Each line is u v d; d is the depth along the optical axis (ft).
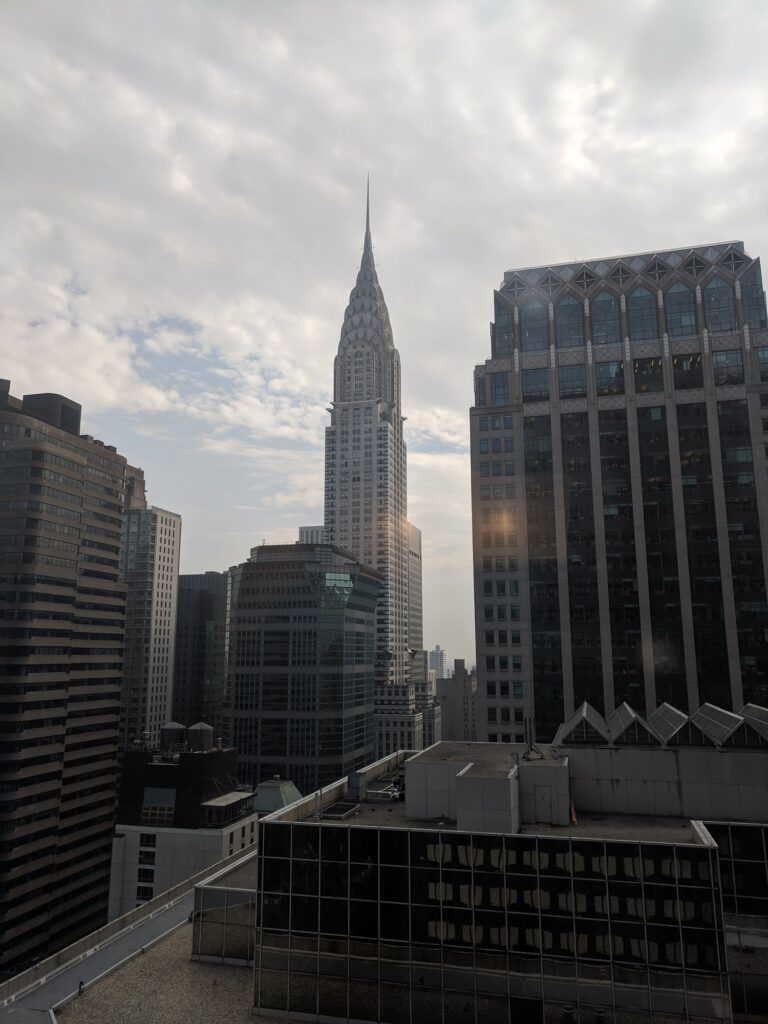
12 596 492.13
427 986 132.36
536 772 160.56
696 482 419.13
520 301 472.44
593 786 169.89
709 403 426.10
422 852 136.98
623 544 420.77
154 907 203.62
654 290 450.71
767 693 388.16
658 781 167.12
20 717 479.00
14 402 539.29
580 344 456.04
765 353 424.46
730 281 440.45
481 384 472.03
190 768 463.83
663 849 128.06
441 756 187.52
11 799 466.70
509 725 414.00
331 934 138.21
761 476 411.13
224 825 448.65
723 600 401.49
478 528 442.91
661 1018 123.03
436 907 134.62
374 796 182.50
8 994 148.56
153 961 163.73
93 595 565.94
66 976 158.30
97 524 579.07
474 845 135.03
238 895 164.35
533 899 131.03
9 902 455.22
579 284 466.29
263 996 139.44
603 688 406.00
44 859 489.26
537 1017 127.24
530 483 441.27
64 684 522.47
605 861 129.59
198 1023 135.64
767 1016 138.72
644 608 410.11
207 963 162.09
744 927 142.61
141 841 448.24
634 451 431.02
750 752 163.94
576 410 444.96
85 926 526.98
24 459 510.58
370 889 137.90
